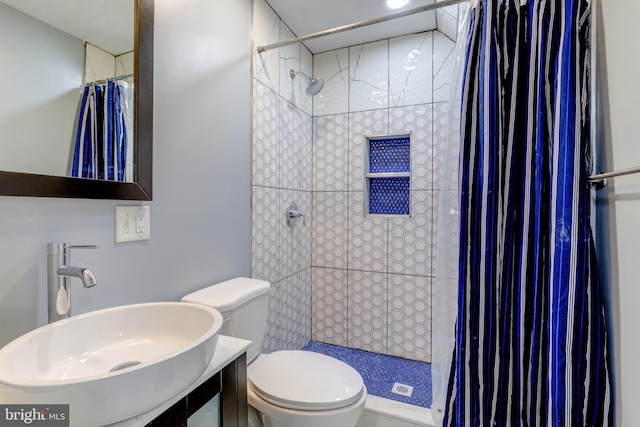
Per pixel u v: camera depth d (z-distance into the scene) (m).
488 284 0.97
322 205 2.32
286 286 2.01
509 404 0.94
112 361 0.83
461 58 1.11
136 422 0.61
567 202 0.78
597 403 0.75
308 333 2.31
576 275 0.76
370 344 2.21
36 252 0.82
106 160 0.97
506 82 0.97
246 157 1.62
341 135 2.26
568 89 0.80
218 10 1.43
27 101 0.80
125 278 1.05
